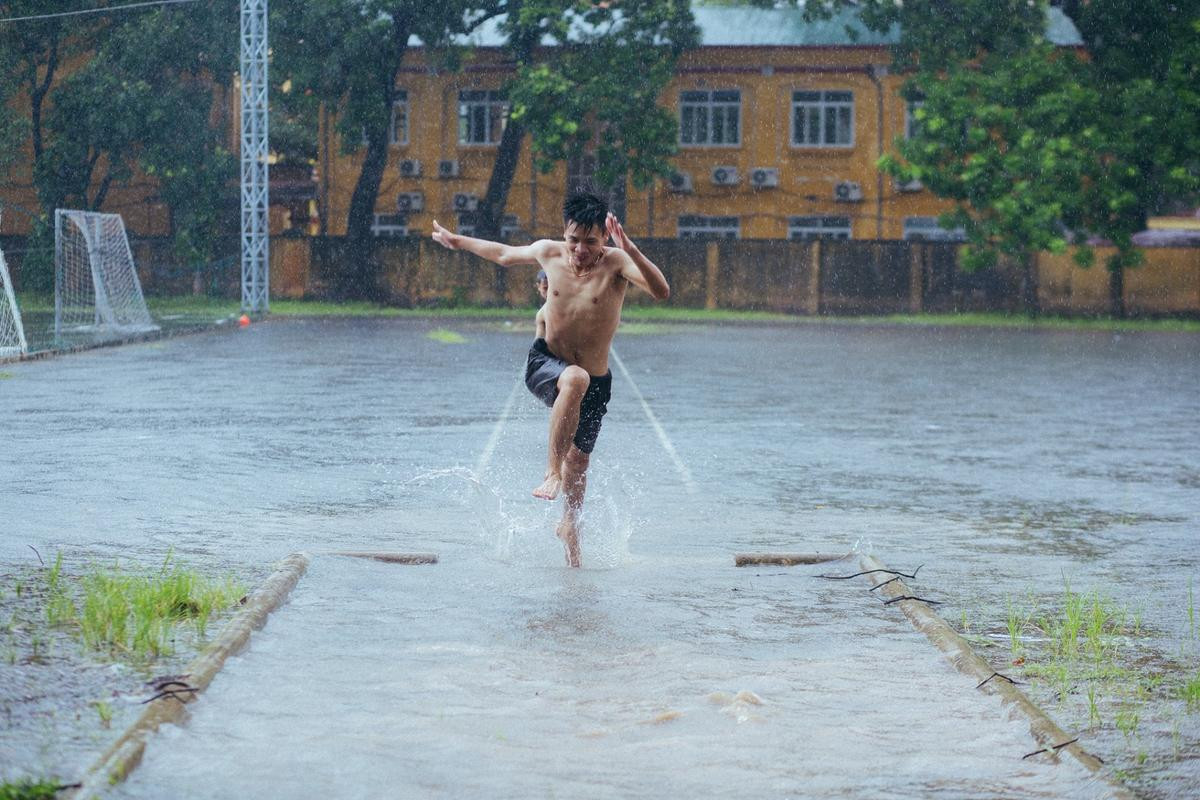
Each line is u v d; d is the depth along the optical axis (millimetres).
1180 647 6574
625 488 11922
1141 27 47188
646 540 9531
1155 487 12414
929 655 6297
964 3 47125
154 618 6543
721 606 7348
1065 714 5418
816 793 4375
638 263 8500
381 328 39875
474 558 8656
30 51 50438
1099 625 6734
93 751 4605
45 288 50125
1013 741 4969
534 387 8734
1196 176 44656
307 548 8914
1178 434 16703
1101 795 4348
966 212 46375
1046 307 48938
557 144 47500
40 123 51438
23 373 23781
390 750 4707
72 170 50625
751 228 52625
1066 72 45719
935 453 14727
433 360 27609
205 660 5664
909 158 46094
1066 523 10477
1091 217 45969
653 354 30766
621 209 53125
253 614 6523
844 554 8805
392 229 54094
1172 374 26375
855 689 5676
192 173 49656
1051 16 52656
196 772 4422
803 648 6410
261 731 4902
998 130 46938
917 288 49562
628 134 48719
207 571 7996
